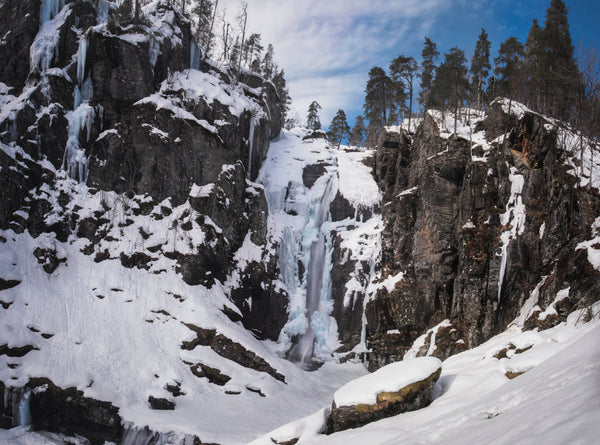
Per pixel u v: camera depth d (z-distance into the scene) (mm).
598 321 15406
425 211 33219
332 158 49000
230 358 29000
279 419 24734
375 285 35969
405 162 40281
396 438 10055
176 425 22391
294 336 36219
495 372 13906
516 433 5867
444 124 37812
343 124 64438
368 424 13398
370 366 33562
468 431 7508
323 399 28266
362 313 36531
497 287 27328
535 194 27719
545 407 6449
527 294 25797
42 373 23875
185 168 36156
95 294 29578
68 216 32406
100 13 41938
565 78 35594
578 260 21891
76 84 36719
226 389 26938
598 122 31250
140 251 32469
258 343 32844
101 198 33719
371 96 55812
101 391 23875
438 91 43094
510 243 27391
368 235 39781
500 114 34094
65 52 37500
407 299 32844
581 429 4730
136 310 29531
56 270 29922
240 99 43156
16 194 30312
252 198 38781
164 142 35781
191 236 33906
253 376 28078
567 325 18656
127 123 36188
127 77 37125
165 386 25609
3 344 24281
